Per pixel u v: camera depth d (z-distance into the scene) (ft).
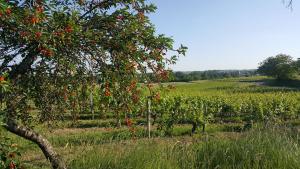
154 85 17.01
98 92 17.15
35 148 33.96
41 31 13.60
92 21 16.72
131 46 16.26
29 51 16.10
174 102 58.39
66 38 14.53
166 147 22.41
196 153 22.07
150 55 16.52
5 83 12.34
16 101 17.20
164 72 16.83
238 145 22.04
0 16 12.80
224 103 72.13
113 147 21.90
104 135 38.65
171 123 49.65
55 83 17.08
